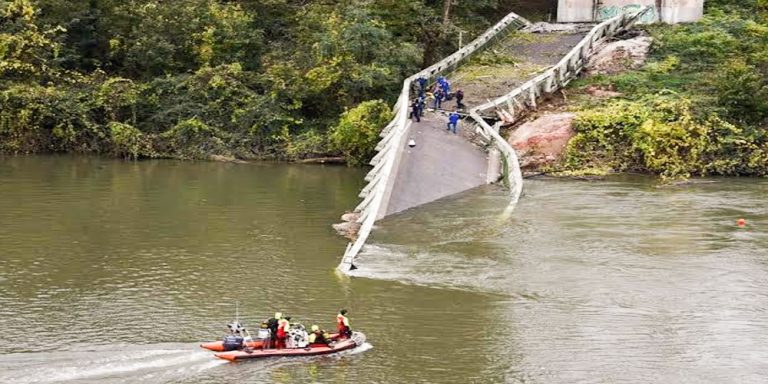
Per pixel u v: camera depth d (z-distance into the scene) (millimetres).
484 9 73000
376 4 63656
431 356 25234
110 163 54281
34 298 29453
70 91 58438
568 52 60500
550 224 38312
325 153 55938
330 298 29578
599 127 50188
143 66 61031
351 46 57875
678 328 27391
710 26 62875
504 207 41062
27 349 25062
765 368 24734
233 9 63344
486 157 47094
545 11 75188
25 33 59125
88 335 26219
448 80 57531
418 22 64562
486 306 29000
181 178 49531
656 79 56156
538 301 29453
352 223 38969
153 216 40312
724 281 31266
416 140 47344
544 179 47938
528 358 25203
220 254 34500
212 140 56938
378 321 27672
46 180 48125
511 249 34844
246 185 47688
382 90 58688
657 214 40094
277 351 24875
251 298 29547
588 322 27812
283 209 42000
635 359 25234
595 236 36531
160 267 32812
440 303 29234
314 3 65625
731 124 50094
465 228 37688
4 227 37969
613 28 63219
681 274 31953
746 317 28219
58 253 34375
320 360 24828
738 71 51750
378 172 42656
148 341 25766
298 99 57969
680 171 48625
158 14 61125
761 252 34406
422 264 33062
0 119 56719
